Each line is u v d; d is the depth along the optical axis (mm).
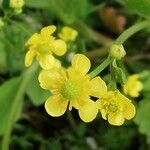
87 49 163
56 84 100
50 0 152
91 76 99
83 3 154
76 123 159
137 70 164
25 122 159
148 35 163
